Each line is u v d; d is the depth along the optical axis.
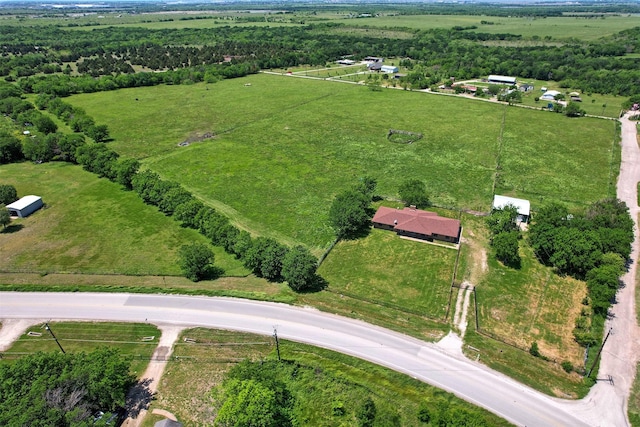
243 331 55.16
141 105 164.62
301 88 190.12
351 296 61.72
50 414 38.06
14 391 41.53
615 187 94.75
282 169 106.12
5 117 144.75
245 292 62.31
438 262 69.31
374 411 43.94
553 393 45.94
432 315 57.72
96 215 85.00
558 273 66.19
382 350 51.91
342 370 49.31
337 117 147.00
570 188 94.88
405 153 115.38
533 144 120.00
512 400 45.22
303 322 56.56
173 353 51.88
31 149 109.88
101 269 68.25
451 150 116.88
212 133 132.50
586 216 75.19
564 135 126.31
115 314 58.44
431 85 191.12
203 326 56.12
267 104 164.12
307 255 62.69
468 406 44.59
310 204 89.56
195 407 45.06
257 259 65.62
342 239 76.50
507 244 67.19
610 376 47.84
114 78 192.00
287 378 48.56
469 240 75.50
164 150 118.81
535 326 55.56
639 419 42.91
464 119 143.00
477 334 54.22
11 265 69.31
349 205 77.50
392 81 197.62
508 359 50.22
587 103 160.75
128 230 79.62
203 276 66.75
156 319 57.44
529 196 91.75
